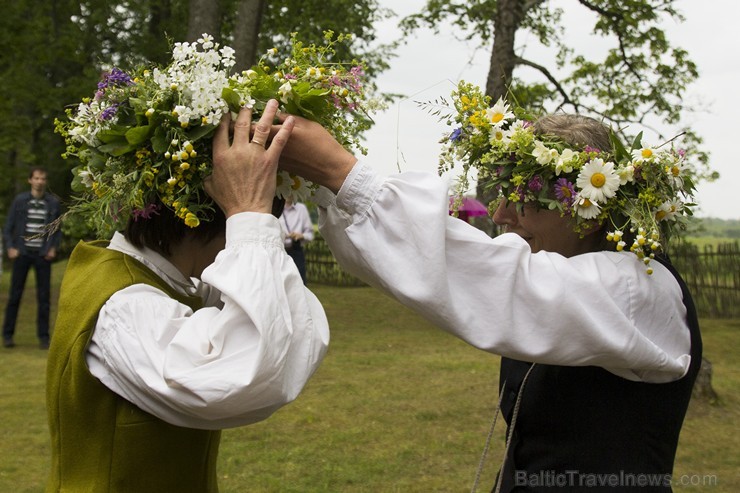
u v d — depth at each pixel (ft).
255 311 4.36
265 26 48.37
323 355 4.83
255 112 4.99
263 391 4.42
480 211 24.13
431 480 13.64
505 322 4.86
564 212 5.35
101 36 58.13
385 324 33.88
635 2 37.96
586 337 4.84
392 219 4.89
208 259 5.42
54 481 4.99
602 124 5.82
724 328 36.17
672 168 5.30
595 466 5.27
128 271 5.04
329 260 51.42
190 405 4.37
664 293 5.24
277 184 5.19
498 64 34.86
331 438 15.84
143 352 4.54
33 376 21.45
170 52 5.00
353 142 5.37
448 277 4.93
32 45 48.39
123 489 4.80
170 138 4.72
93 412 4.79
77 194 5.27
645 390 5.30
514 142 5.47
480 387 20.39
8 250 25.89
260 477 13.64
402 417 17.43
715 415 18.16
